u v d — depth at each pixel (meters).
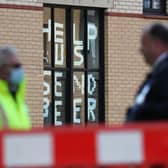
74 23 33.03
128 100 33.81
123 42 33.78
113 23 33.53
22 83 12.61
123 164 9.34
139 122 11.27
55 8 32.50
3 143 9.00
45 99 32.12
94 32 33.50
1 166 8.98
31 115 31.34
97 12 33.56
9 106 12.09
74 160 9.18
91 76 33.41
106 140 9.31
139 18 34.16
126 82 33.78
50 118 32.31
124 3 33.81
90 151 9.26
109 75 33.41
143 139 9.41
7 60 12.32
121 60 33.72
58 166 9.16
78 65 33.09
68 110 32.78
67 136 9.17
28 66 31.25
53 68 32.38
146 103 11.20
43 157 9.09
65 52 32.81
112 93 33.47
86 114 33.25
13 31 30.88
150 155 9.41
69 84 32.75
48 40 32.28
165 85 11.14
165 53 11.77
